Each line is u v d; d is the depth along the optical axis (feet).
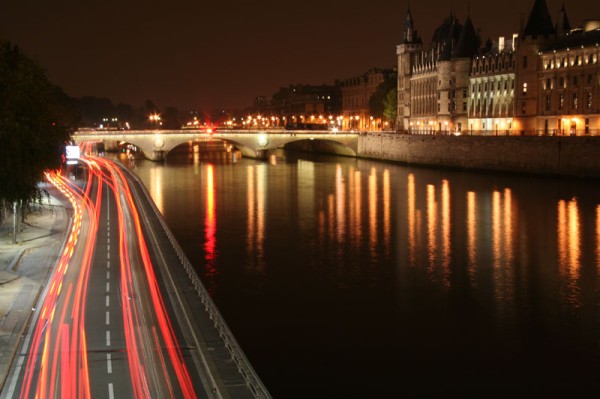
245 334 202.49
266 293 241.96
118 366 147.64
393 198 455.63
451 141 640.99
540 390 168.66
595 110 559.79
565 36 615.98
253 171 652.89
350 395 164.45
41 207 357.20
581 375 176.86
